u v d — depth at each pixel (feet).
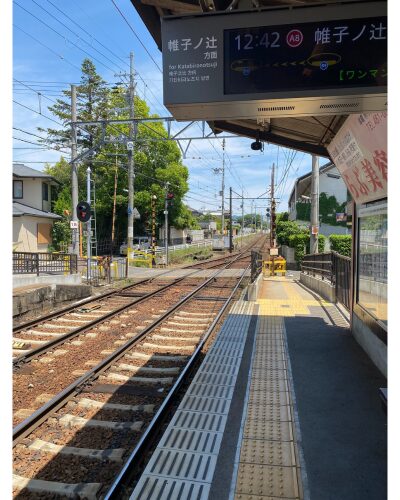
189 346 25.77
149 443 14.07
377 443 13.14
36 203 106.22
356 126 17.06
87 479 12.65
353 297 25.54
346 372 19.31
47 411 16.81
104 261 60.95
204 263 100.68
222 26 12.00
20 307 35.14
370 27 11.32
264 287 51.65
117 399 18.35
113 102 137.08
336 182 101.40
